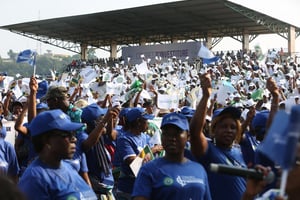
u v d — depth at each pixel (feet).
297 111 6.84
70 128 12.37
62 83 49.44
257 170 9.11
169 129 13.88
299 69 85.76
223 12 116.57
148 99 35.12
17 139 21.17
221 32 140.46
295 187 8.64
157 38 159.02
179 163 13.98
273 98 16.56
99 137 18.62
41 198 11.79
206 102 14.88
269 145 7.27
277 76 69.00
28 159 20.30
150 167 13.89
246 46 134.72
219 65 89.81
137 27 140.56
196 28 138.00
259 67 77.87
